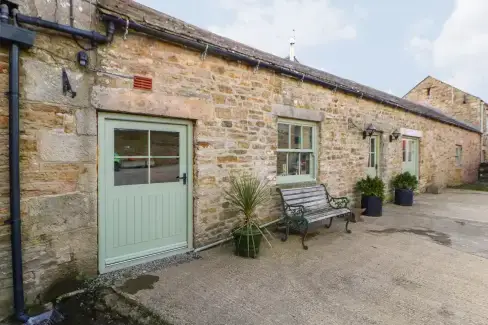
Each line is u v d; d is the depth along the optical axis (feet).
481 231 17.99
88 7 9.68
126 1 11.21
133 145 11.57
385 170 27.02
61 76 9.14
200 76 13.17
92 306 8.88
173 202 12.89
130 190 11.50
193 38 12.48
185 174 13.24
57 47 9.00
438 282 10.77
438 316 8.52
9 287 8.23
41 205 8.82
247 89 15.35
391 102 26.89
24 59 8.34
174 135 12.88
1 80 7.94
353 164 23.43
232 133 14.70
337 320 8.25
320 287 10.24
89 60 9.78
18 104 8.05
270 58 17.88
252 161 15.79
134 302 9.02
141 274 10.99
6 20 7.75
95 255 10.33
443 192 36.70
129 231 11.53
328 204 18.56
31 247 8.65
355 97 23.30
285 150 18.29
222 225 14.48
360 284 10.52
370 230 17.89
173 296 9.43
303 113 18.63
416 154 34.09
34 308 8.58
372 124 24.88
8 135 8.12
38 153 8.73
